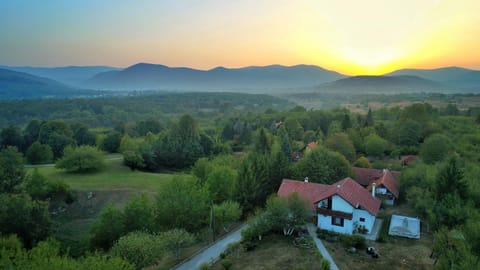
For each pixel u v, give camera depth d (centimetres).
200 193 4547
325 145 7675
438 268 2164
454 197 3653
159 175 7631
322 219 4147
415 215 4550
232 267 3256
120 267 2359
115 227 3788
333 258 3338
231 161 7656
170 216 4247
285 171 5638
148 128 13950
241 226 4625
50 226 3912
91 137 11800
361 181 5856
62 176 7131
